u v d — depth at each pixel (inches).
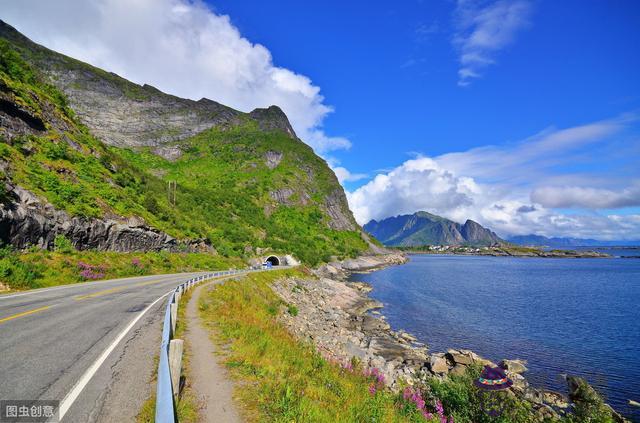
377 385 518.0
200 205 4025.6
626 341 1234.6
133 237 1605.6
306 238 5196.9
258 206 5625.0
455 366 906.1
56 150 1643.7
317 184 7824.8
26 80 2086.6
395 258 6653.5
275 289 1716.3
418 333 1352.1
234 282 1288.1
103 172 1945.1
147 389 276.2
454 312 1764.3
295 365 434.9
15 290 805.2
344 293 2266.2
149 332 458.9
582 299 2166.6
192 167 7091.5
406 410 423.2
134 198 2041.1
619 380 893.2
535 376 919.0
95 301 689.6
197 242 2313.0
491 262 7214.6
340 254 5083.7
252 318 724.7
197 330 518.3
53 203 1217.4
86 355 347.9
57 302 657.6
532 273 4215.1
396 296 2319.1
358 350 946.7
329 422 272.8
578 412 612.7
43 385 269.6
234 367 363.3
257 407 272.7
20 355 336.5
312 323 1216.8
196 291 934.4
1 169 1135.6
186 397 278.5
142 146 7667.3
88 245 1316.4
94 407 239.1
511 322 1540.4
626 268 5167.3
